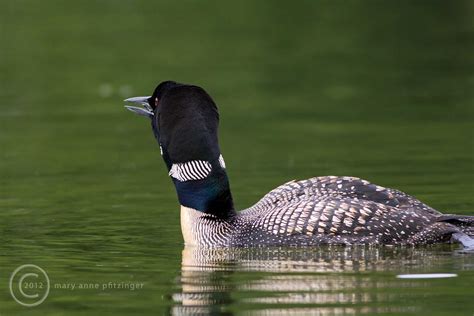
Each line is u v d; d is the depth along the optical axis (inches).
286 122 780.6
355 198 428.1
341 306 339.9
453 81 911.0
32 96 880.3
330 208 420.8
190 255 424.2
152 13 1170.0
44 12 1157.7
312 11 1195.3
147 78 923.4
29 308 351.6
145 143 723.4
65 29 1091.3
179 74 937.5
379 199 428.8
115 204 538.9
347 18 1159.0
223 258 415.8
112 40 1051.3
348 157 652.1
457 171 596.4
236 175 611.5
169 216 508.4
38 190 580.1
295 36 1086.4
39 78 928.9
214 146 443.8
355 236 414.9
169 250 435.8
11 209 528.4
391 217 417.1
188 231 443.8
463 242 414.0
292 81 925.2
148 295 362.9
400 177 584.1
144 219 501.4
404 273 377.7
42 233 471.2
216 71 951.6
